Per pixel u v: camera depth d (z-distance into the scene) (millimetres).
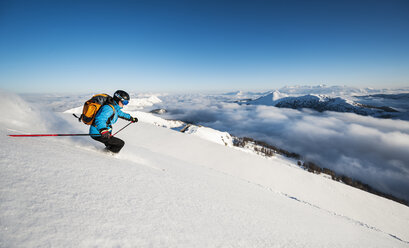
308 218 4695
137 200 2189
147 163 4727
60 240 1242
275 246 2277
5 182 1624
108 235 1450
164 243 1589
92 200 1860
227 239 2029
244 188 6031
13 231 1168
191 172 5609
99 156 3594
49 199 1638
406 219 13219
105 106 3637
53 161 2430
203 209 2637
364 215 12523
